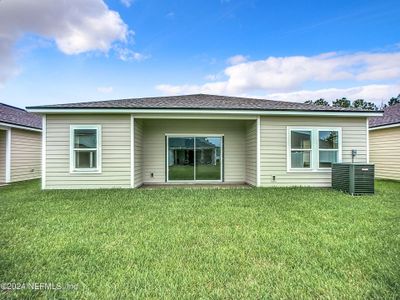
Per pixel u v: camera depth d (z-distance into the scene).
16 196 7.45
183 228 4.41
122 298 2.33
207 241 3.78
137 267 2.95
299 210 5.68
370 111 9.45
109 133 9.21
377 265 2.97
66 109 8.81
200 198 7.12
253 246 3.57
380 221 4.80
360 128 9.81
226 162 11.49
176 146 11.33
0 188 9.43
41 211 5.59
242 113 9.26
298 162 9.66
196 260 3.13
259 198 7.11
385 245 3.58
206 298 2.33
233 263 3.06
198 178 11.37
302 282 2.60
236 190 8.59
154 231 4.24
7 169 11.45
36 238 3.89
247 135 11.14
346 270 2.86
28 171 12.98
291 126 9.66
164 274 2.78
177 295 2.38
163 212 5.52
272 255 3.27
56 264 3.02
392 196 7.47
